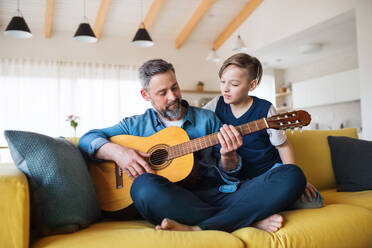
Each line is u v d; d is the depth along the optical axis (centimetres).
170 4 643
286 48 670
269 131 165
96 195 136
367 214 142
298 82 796
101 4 604
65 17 643
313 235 119
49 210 113
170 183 124
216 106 186
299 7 518
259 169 168
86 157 153
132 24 695
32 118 654
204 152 163
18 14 556
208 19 703
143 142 155
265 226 121
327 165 221
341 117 726
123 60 725
